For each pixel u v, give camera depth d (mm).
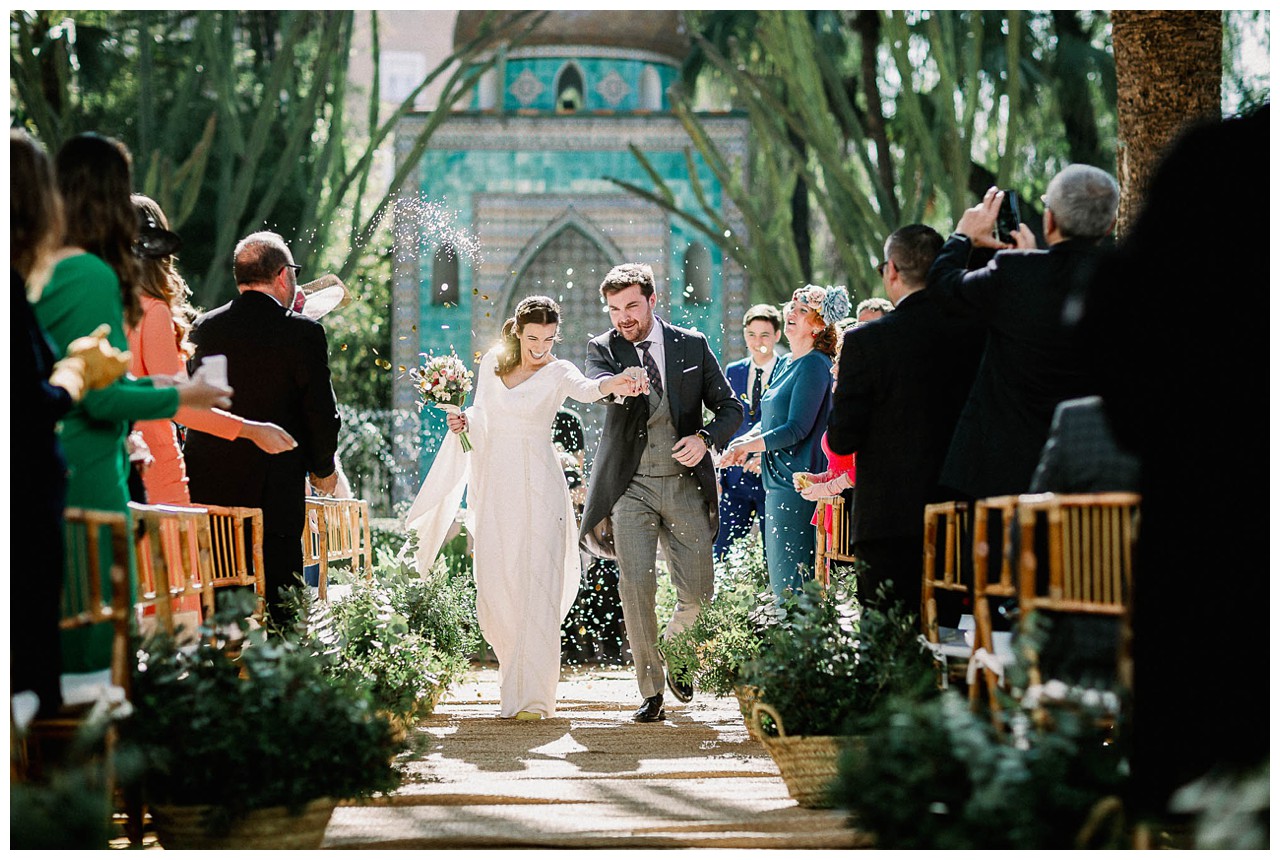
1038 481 4352
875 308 7836
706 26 27719
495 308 26281
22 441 3662
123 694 4039
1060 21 23484
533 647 7602
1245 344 3922
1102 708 3994
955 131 19719
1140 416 4004
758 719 5258
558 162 26750
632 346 7664
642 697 8078
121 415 4152
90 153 4527
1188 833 3920
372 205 28156
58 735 3979
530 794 5367
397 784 4715
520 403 7688
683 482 7645
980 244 5477
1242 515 3873
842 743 4820
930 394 5594
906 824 3918
